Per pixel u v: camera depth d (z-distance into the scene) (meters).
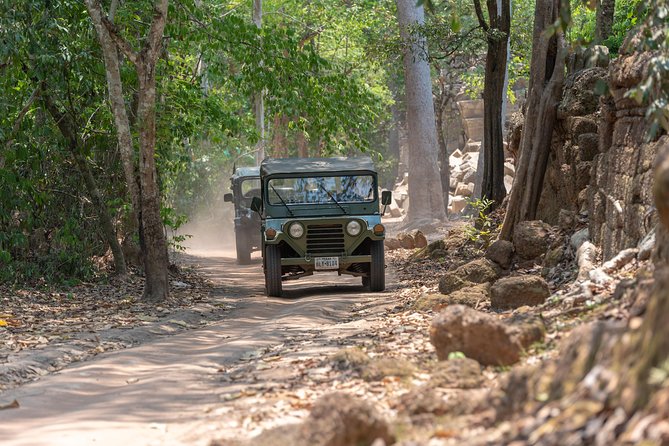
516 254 15.56
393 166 59.88
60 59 18.25
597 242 13.31
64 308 15.96
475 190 36.28
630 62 11.48
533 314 10.12
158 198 17.34
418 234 26.55
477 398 6.61
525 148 17.03
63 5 18.64
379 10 42.50
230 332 13.43
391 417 6.82
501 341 8.05
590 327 5.76
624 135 12.13
